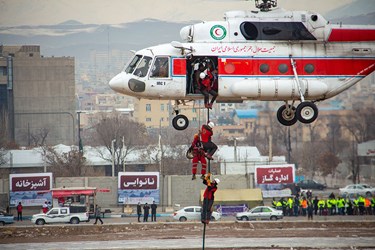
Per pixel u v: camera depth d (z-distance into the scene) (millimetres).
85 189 174250
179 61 85000
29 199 179125
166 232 137000
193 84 85188
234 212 170500
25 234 136625
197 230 139125
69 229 141500
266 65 84562
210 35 85000
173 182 187875
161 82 85125
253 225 144375
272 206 170125
